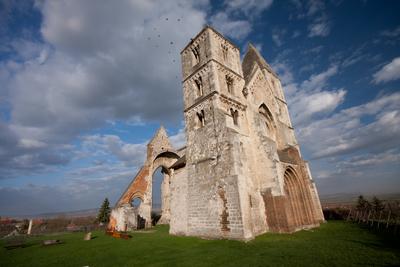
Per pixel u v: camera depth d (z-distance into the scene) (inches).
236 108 1175.0
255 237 875.4
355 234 826.2
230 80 1254.3
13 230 1718.8
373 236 762.2
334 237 797.9
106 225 1898.4
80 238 1221.7
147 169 1910.7
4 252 902.4
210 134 1053.8
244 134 1144.8
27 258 767.7
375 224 984.9
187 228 1045.8
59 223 2268.7
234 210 867.4
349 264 487.8
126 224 1537.9
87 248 888.9
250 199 986.7
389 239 698.8
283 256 582.6
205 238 940.6
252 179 1051.3
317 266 490.3
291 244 719.7
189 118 1204.5
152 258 659.4
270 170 1052.5
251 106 1227.9
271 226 986.7
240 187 882.1
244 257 602.9
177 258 640.4
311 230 1003.9
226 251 681.6
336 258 534.3
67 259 714.8
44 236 1445.6
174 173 1218.6
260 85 1381.6
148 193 1859.0
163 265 581.6
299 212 1139.3
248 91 1255.5
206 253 674.8
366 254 547.8
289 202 1147.3
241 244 768.9
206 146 1056.2
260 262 545.6
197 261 595.2
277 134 1358.3
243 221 830.5
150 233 1295.5
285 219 957.2
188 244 836.0
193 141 1135.0
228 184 912.9
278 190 1006.4
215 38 1266.0
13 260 746.8
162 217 2058.3
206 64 1187.3
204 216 976.3
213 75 1131.9
